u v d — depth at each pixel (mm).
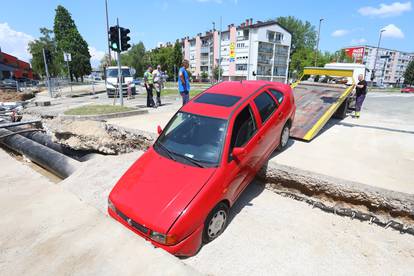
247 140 4094
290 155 5473
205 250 3352
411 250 3311
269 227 3807
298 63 68188
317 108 8195
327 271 3008
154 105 12445
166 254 2543
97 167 5922
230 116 4012
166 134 4383
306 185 4523
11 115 10695
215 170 3506
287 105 5430
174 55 73438
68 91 24656
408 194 3689
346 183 4145
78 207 3447
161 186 3426
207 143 3852
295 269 3041
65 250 2602
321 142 6574
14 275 2301
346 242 3477
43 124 9047
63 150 7129
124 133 7574
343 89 9688
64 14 51031
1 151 6887
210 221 3396
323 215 4094
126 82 17375
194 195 3199
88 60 54062
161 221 3004
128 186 3602
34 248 2648
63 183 5406
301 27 76000
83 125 7031
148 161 3982
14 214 3318
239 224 3879
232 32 63031
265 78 65062
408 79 80938
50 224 3062
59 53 51156
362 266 3072
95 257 2494
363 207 4039
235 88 4922
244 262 3156
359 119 10016
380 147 6254
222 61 68562
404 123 9398
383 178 4352
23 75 57906
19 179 4641
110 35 11086
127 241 2727
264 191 4875
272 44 62875
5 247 2684
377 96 25859
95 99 17453
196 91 20656
